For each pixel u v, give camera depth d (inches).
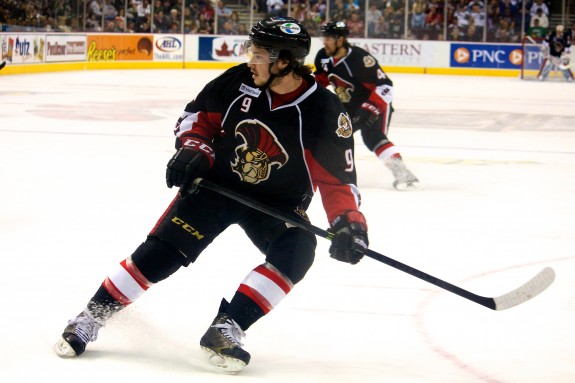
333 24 302.2
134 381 126.7
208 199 134.4
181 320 157.2
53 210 260.8
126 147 408.5
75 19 1027.9
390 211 277.3
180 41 1141.1
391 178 349.1
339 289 181.6
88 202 275.0
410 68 1148.5
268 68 126.2
